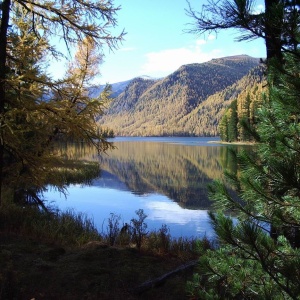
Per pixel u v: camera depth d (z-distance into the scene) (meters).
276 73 2.46
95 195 21.95
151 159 54.38
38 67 8.88
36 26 8.19
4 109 7.78
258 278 2.94
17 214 10.69
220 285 3.19
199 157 56.50
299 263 2.34
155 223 14.61
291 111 2.48
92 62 12.99
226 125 114.50
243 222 2.56
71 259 6.63
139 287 5.41
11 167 9.22
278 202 2.54
